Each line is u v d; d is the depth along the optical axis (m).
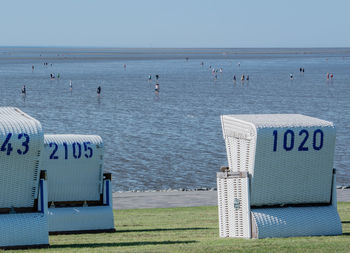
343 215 27.09
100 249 17.34
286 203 19.52
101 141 23.83
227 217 19.81
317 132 19.27
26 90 159.12
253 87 171.25
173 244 18.06
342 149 67.56
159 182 49.59
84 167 23.52
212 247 16.56
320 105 118.06
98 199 23.92
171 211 32.19
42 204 18.38
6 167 17.81
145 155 62.44
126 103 123.62
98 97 138.25
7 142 17.53
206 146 68.69
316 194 19.67
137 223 26.69
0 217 18.03
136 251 16.53
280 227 19.11
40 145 17.89
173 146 68.50
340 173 55.00
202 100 130.50
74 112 105.38
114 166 56.38
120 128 84.12
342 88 166.00
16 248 17.92
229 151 20.41
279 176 19.28
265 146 18.91
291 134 19.05
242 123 19.47
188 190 44.81
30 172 18.14
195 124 89.12
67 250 17.25
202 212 31.42
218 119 95.62
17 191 18.17
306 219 19.31
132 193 40.91
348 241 17.33
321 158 19.48
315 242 17.19
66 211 23.20
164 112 106.31
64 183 23.39
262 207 19.44
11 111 19.89
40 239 18.20
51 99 132.38
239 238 19.19
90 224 23.42
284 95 142.62
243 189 19.33
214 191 41.78
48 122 90.69
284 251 15.69
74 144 23.38
